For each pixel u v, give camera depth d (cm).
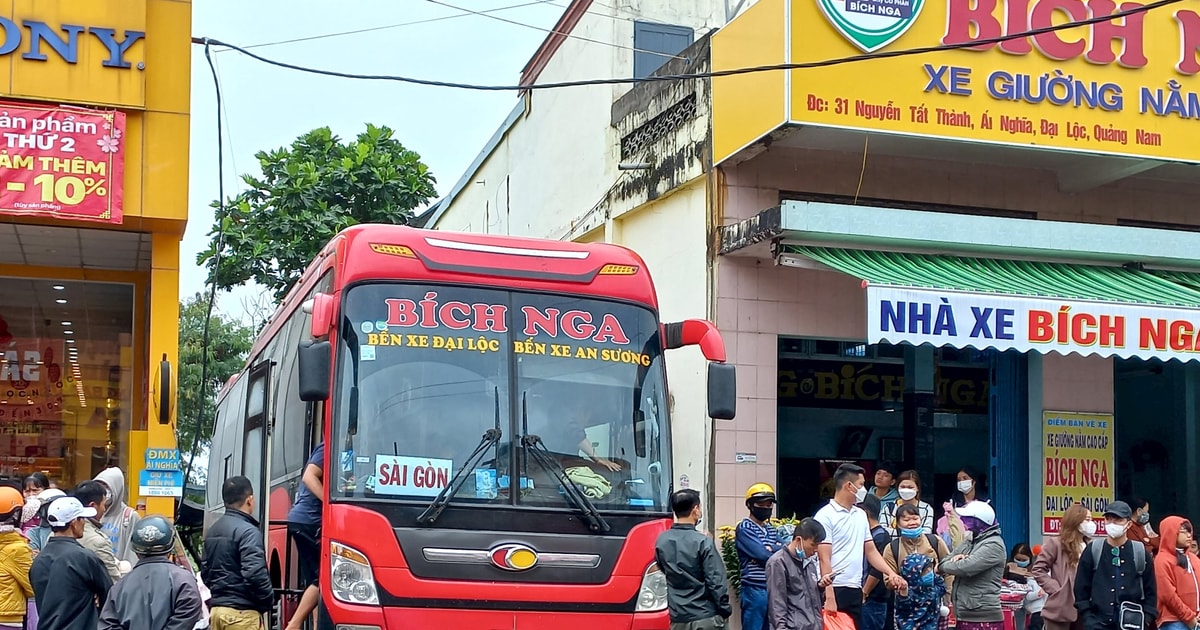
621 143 1628
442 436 792
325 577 753
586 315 852
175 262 1390
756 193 1339
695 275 1381
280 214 2452
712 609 846
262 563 826
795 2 1207
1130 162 1348
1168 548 1094
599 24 1831
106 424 1758
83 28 1305
